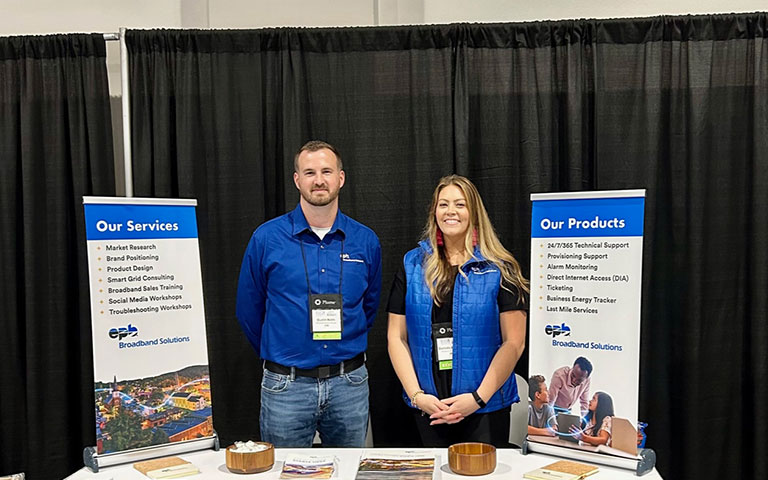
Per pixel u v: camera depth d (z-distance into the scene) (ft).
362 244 9.75
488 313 9.04
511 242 11.19
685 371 10.85
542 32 10.98
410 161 11.19
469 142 11.21
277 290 9.45
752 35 10.79
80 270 11.12
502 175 11.16
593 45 10.91
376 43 11.14
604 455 7.78
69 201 11.30
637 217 7.88
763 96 10.74
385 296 11.25
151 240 8.71
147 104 11.14
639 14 11.75
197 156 11.19
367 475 7.36
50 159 11.12
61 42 11.09
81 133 11.14
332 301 9.34
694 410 10.82
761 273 10.71
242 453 7.69
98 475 7.80
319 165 9.25
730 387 11.00
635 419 7.64
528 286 9.39
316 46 11.16
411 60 11.10
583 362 8.02
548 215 8.39
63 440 11.09
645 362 11.00
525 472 7.55
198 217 11.20
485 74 11.14
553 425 8.11
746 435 11.03
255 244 9.61
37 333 11.07
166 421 8.48
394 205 11.23
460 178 9.46
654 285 11.00
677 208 10.94
